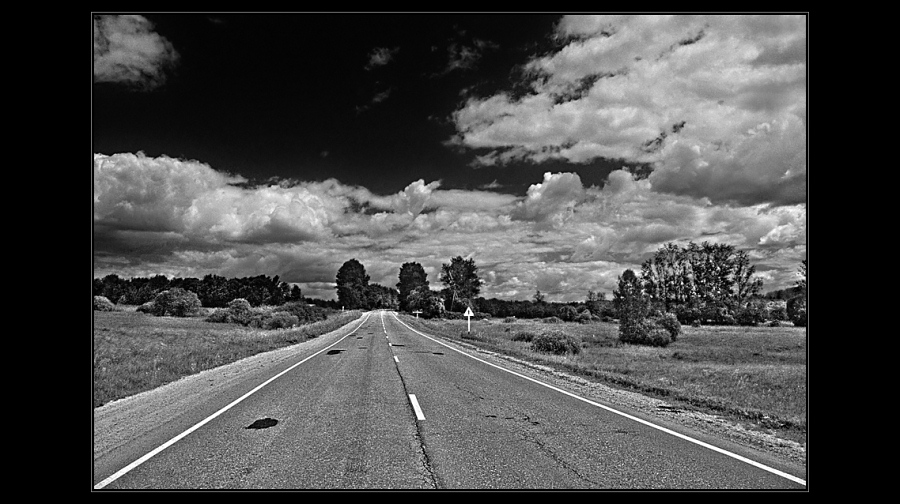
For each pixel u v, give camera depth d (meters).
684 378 17.45
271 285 110.25
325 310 95.31
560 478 6.16
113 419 9.52
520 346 31.55
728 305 74.81
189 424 9.00
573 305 96.19
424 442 7.79
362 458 6.93
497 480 6.07
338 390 13.00
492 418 9.61
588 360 23.53
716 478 6.22
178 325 46.03
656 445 7.72
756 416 10.18
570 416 9.87
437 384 14.16
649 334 41.00
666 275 82.00
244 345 27.89
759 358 30.89
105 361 17.56
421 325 65.00
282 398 11.77
